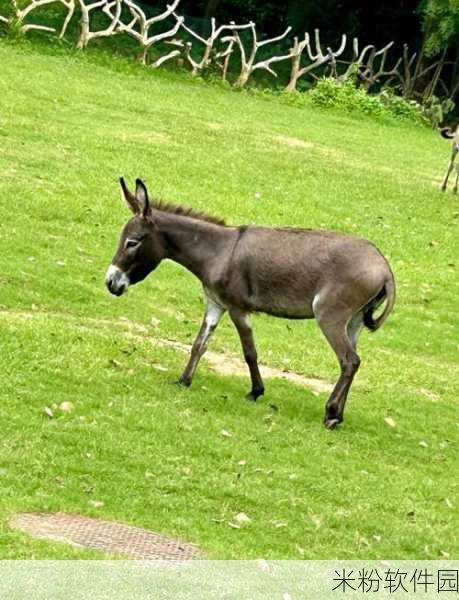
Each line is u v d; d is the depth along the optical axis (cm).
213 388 1462
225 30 4684
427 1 4438
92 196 2259
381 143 3544
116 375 1414
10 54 3447
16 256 1856
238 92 3941
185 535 1086
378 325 1390
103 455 1211
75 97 3070
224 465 1250
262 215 2398
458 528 1241
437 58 4956
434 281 2267
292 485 1245
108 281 1412
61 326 1537
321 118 3803
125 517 1095
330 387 1598
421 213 2672
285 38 4709
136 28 4241
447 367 1881
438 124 4319
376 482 1306
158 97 3375
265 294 1398
